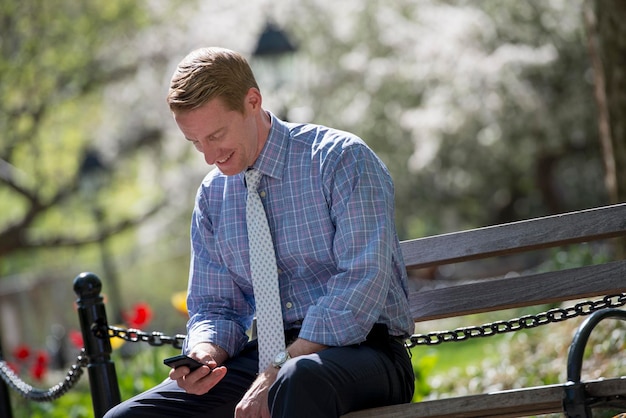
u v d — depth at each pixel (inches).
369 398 176.2
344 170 188.4
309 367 167.3
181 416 191.6
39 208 968.3
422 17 1076.5
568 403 156.5
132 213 1360.7
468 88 991.0
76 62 964.0
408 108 1069.8
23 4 919.7
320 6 1111.0
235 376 194.2
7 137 941.8
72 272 1348.4
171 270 1443.2
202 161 1161.4
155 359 412.5
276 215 193.9
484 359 480.7
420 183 1130.0
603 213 199.8
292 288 193.9
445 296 213.6
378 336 185.5
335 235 187.0
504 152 1038.4
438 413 165.9
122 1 978.1
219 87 182.9
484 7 1042.1
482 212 1209.4
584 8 408.5
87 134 1078.4
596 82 405.7
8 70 922.1
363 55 1088.8
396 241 193.0
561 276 202.7
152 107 1091.9
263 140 194.2
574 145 1084.5
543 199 1172.5
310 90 1100.5
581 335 163.3
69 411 421.7
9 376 295.0
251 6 1088.2
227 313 203.6
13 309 1240.8
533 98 987.9
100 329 244.5
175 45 1029.2
